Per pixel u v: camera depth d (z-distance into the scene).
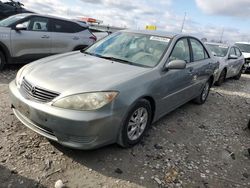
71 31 8.57
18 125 3.96
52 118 3.07
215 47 10.41
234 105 7.04
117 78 3.46
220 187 3.24
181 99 5.00
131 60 4.21
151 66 4.05
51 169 3.09
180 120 5.20
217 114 5.99
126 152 3.65
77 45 8.67
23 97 3.36
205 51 5.98
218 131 4.98
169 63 4.11
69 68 3.69
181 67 4.07
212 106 6.56
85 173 3.11
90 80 3.33
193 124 5.11
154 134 4.36
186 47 5.04
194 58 5.32
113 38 4.91
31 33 7.48
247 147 4.46
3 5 12.09
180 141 4.28
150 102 3.98
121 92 3.29
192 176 3.36
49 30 7.96
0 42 6.84
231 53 10.46
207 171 3.53
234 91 8.93
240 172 3.64
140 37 4.71
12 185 2.76
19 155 3.26
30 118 3.29
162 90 4.08
